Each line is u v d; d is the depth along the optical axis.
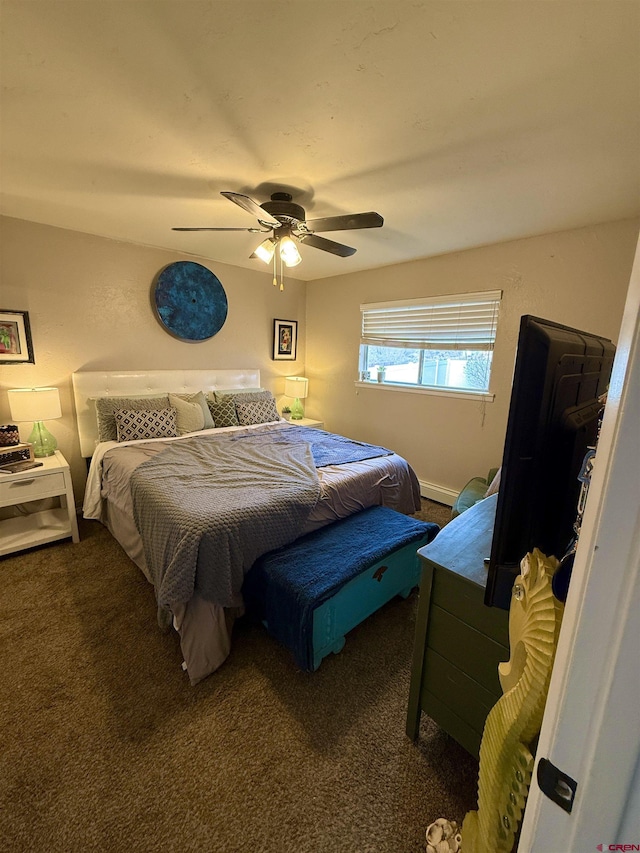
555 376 0.79
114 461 2.50
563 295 2.60
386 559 1.89
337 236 2.77
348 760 1.26
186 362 3.69
